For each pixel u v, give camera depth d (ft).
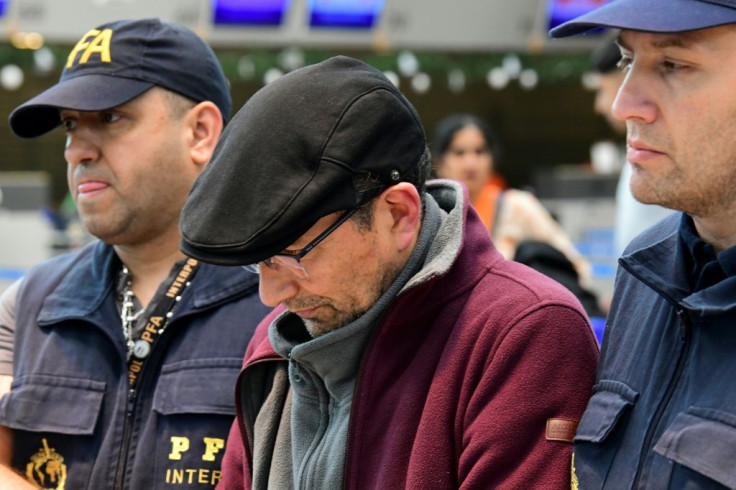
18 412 6.54
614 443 4.66
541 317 5.06
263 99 4.99
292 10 28.81
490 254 5.48
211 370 6.45
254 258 4.75
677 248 4.71
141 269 6.91
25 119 6.91
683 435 4.27
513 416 4.94
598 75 12.66
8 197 22.75
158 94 6.68
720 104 4.16
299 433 5.46
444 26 30.01
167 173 6.70
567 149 48.67
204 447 6.32
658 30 4.13
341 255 5.00
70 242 20.36
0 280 18.92
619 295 5.23
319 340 5.19
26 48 34.47
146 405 6.53
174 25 6.98
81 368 6.64
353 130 4.88
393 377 5.26
